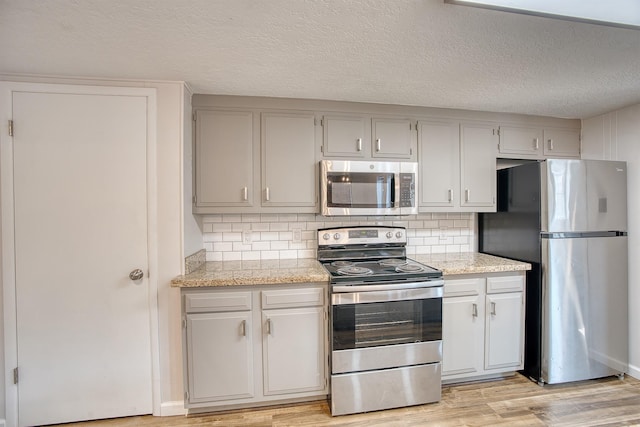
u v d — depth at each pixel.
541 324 2.13
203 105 2.07
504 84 1.93
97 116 1.81
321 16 1.23
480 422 1.81
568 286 2.13
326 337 1.92
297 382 1.90
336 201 2.15
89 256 1.81
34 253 1.77
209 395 1.83
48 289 1.78
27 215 1.76
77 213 1.80
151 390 1.86
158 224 1.86
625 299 2.24
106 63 1.63
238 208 2.12
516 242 2.35
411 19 1.25
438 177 2.40
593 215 2.17
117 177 1.83
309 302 1.90
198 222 2.24
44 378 1.78
